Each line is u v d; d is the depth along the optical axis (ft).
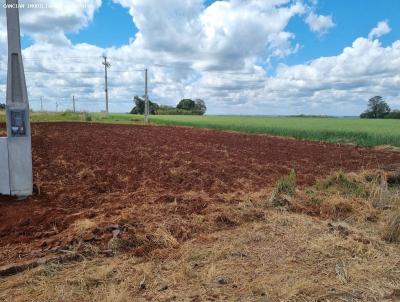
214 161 39.99
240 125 128.57
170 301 10.77
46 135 65.87
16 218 18.12
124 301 10.59
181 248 14.56
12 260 13.24
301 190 25.36
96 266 12.83
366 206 20.90
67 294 10.98
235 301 10.77
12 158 21.85
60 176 28.81
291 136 95.25
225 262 13.35
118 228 16.06
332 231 16.58
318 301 10.90
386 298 11.15
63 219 17.92
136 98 287.89
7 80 20.89
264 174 33.09
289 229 16.81
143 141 61.93
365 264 13.33
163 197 22.09
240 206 20.12
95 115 166.30
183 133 90.63
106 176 29.37
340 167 39.73
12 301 10.62
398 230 16.05
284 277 12.16
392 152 61.21
